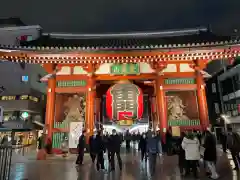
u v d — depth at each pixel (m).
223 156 16.19
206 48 18.34
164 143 18.69
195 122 19.69
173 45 18.45
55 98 20.59
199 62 20.16
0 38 38.66
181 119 19.97
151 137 11.88
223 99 39.66
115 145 12.45
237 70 35.41
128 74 20.84
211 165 10.30
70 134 18.92
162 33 28.66
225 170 11.89
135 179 10.15
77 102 21.50
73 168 13.05
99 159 12.51
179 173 11.39
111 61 20.06
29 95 35.56
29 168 13.08
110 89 18.36
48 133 19.20
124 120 18.03
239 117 32.47
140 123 39.28
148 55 19.23
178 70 20.69
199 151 10.56
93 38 28.47
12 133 27.67
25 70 38.34
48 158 17.14
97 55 19.20
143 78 20.97
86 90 20.31
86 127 19.30
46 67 20.55
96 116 28.33
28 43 22.09
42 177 10.62
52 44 22.42
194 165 10.66
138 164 14.26
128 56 19.31
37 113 38.16
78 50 18.69
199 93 19.94
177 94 22.72
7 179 9.46
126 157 17.62
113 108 17.86
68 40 26.45
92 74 20.61
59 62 20.22
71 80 20.75
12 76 37.56
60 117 21.39
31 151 24.17
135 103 17.78
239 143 11.63
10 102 35.22
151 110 28.47
